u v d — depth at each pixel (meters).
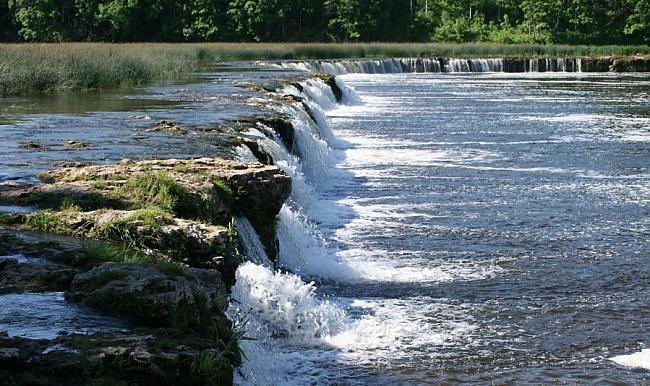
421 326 9.95
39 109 22.39
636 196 18.58
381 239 14.55
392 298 11.16
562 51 85.69
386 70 70.69
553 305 10.94
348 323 9.84
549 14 102.06
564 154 24.77
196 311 6.63
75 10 92.31
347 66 67.69
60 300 6.74
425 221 15.95
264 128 19.05
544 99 44.78
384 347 9.15
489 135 29.22
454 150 25.56
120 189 10.30
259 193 11.54
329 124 30.45
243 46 77.31
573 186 19.72
